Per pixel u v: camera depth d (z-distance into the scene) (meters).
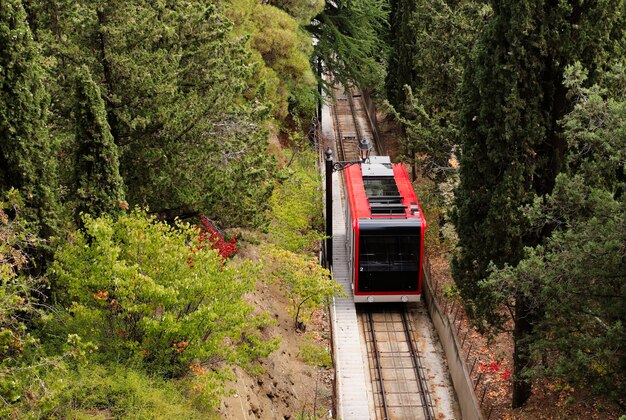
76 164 15.98
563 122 15.90
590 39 16.81
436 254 32.22
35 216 14.50
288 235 28.47
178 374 15.51
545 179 18.55
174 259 14.76
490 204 18.38
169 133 18.78
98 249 13.91
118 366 14.05
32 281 13.37
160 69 18.77
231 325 15.11
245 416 17.14
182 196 19.20
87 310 13.86
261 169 20.78
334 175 43.19
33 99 14.52
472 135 18.94
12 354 13.49
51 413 12.64
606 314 14.45
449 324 25.30
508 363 23.19
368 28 45.62
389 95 44.03
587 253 14.12
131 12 18.28
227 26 21.38
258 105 23.17
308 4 39.38
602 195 14.59
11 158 14.27
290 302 25.94
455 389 23.97
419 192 32.88
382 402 23.34
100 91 17.17
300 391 21.77
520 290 16.11
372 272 27.38
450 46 28.61
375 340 26.91
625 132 13.46
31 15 17.38
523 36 17.00
